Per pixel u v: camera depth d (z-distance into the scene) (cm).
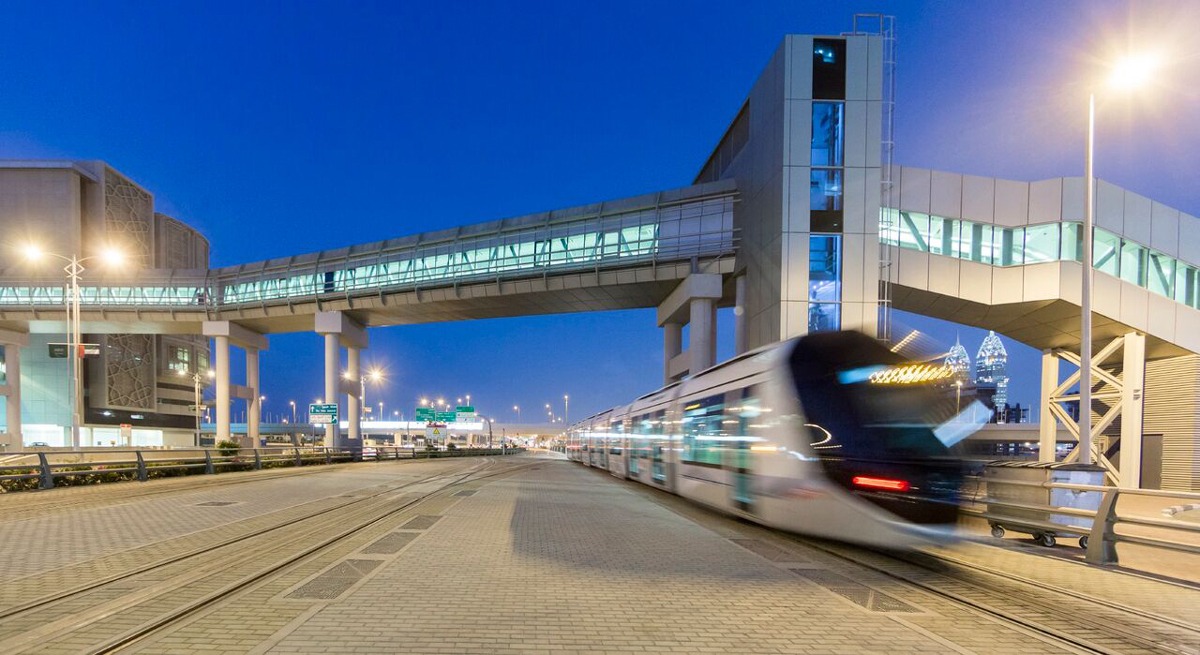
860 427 793
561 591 600
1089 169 1263
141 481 1914
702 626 500
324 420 4172
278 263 4547
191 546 816
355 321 4731
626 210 3441
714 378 1223
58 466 1659
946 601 591
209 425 10225
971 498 1016
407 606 540
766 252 2805
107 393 7788
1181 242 2500
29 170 7369
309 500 1410
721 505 1101
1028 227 2559
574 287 3597
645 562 742
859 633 491
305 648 436
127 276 4753
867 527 746
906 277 2606
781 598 588
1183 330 2423
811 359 885
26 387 7325
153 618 499
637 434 1991
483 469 3048
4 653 425
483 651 437
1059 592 629
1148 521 720
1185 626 523
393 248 4147
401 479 2177
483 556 764
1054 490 953
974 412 813
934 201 2636
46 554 762
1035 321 2689
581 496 1591
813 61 2653
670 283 3472
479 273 3797
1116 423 2586
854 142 2630
